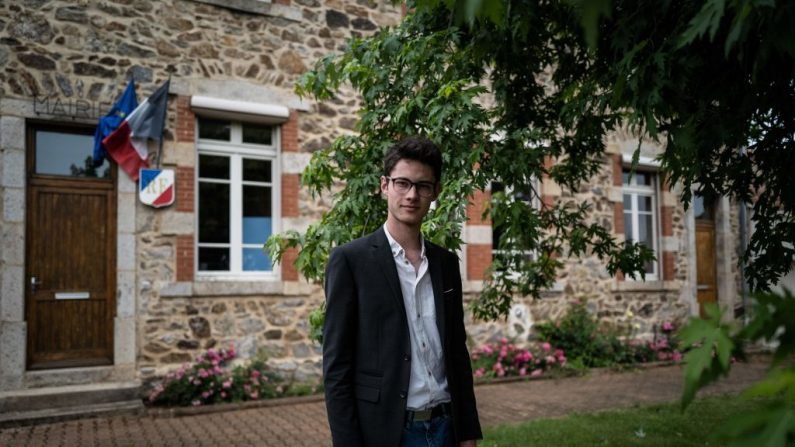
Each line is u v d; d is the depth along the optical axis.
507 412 5.62
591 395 6.43
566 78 3.22
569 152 3.59
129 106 5.97
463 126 2.75
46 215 5.79
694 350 0.66
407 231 2.01
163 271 6.14
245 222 6.79
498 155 2.88
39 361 5.70
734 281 10.30
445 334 2.00
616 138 9.15
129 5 6.11
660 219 9.70
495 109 3.45
